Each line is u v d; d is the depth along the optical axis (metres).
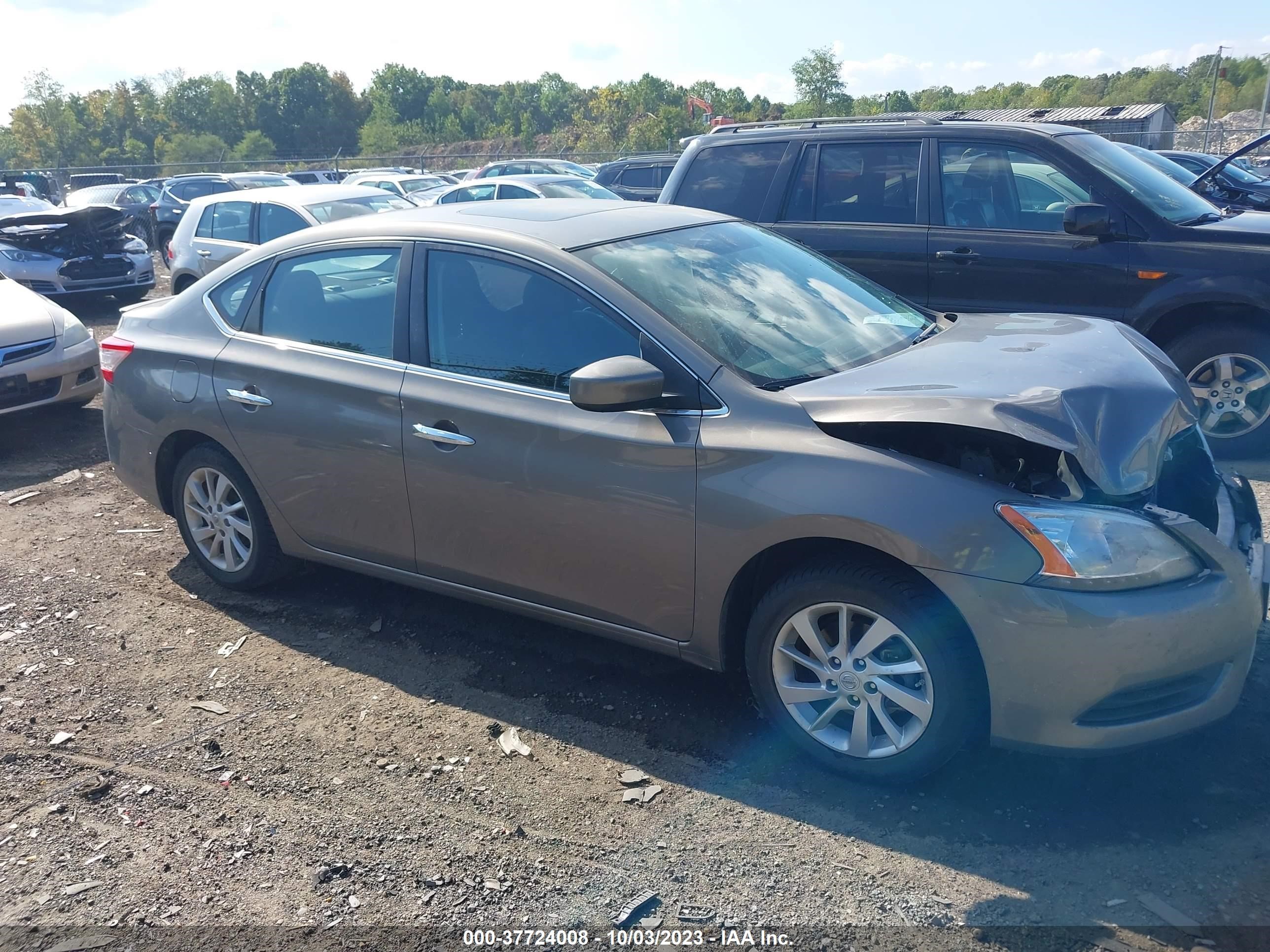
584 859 2.90
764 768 3.29
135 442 4.82
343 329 4.14
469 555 3.85
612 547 3.46
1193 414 3.54
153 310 4.94
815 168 6.83
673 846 2.94
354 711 3.73
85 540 5.55
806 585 3.13
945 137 6.45
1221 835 2.86
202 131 115.06
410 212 4.33
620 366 3.18
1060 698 2.82
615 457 3.39
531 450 3.56
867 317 3.99
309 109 118.06
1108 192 5.98
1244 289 5.61
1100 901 2.64
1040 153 6.18
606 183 17.48
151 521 5.83
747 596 3.39
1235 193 8.09
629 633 3.57
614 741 3.48
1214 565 2.88
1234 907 2.59
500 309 3.74
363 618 4.48
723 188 7.16
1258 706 3.46
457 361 3.81
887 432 3.12
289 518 4.38
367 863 2.92
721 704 3.68
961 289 6.37
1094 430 2.99
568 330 3.58
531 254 3.70
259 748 3.52
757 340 3.54
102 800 3.25
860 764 3.16
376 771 3.35
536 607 3.78
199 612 4.61
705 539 3.24
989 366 3.34
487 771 3.33
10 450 7.39
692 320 3.50
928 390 3.11
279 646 4.26
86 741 3.60
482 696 3.80
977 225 6.34
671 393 3.35
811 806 3.09
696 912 2.68
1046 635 2.78
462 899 2.76
